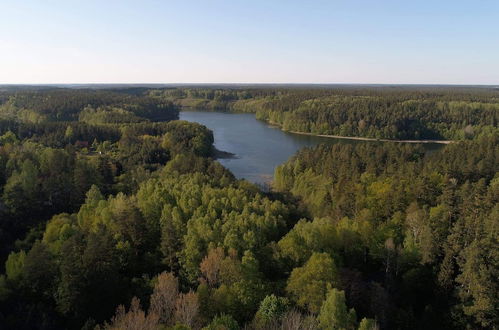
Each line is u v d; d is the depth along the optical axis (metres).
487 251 53.75
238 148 198.75
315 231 62.66
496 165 110.12
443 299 56.00
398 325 51.94
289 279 54.47
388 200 78.88
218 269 55.88
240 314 50.56
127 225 67.88
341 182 96.12
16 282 58.31
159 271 63.41
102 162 119.19
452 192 73.06
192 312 45.12
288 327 41.91
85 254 55.34
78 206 95.31
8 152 120.25
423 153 140.88
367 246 66.19
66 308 52.94
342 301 44.47
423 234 62.19
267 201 84.19
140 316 42.66
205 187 89.62
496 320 49.25
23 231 82.81
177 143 162.88
